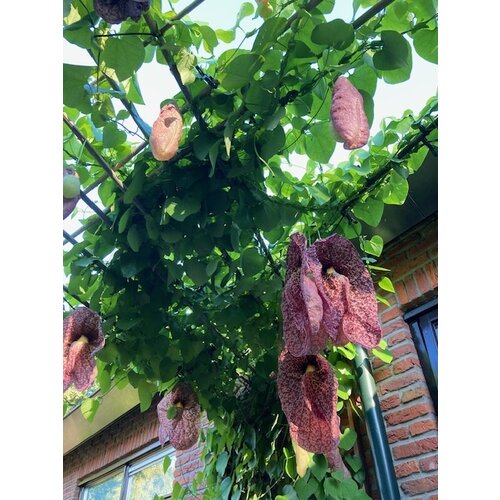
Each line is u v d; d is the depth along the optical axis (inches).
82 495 161.5
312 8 45.5
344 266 40.2
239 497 74.8
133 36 45.6
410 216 72.2
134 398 132.9
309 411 43.8
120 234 60.2
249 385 80.4
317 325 34.3
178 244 60.1
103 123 52.2
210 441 86.5
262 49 45.9
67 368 50.8
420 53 49.8
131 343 68.9
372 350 70.1
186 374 73.1
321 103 51.7
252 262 62.3
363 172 58.7
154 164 56.8
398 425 68.3
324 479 57.7
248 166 53.5
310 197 60.3
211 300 71.3
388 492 60.2
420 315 74.6
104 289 66.8
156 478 127.5
